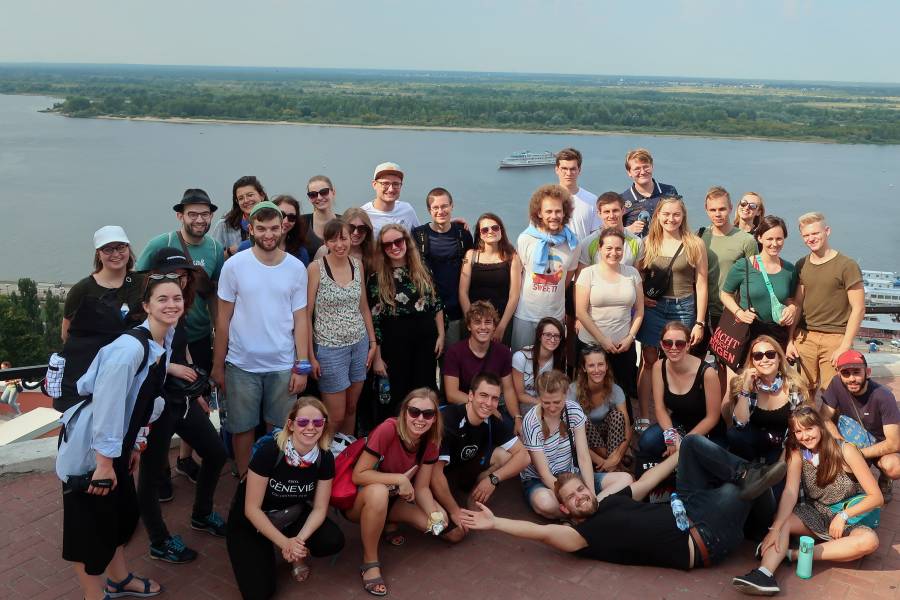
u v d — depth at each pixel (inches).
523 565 163.5
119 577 149.0
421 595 152.4
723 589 155.2
